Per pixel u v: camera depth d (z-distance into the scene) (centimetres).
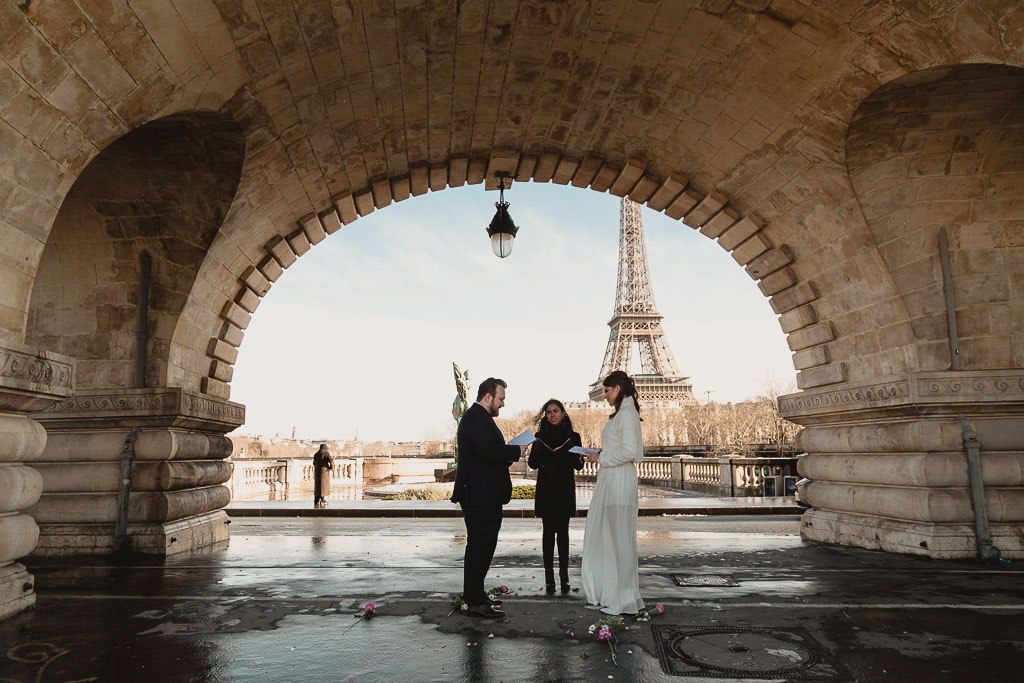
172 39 679
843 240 1082
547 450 790
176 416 1039
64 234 1059
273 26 770
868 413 1095
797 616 654
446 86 1030
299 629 615
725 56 927
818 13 799
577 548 1170
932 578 836
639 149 1200
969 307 996
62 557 1014
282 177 1070
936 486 984
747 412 8456
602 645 561
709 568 926
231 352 1245
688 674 491
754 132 1044
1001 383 970
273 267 1252
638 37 927
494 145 1213
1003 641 569
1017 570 882
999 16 675
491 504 665
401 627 621
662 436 10150
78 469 1040
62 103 618
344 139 1078
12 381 621
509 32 916
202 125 888
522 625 627
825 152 996
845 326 1159
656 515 1927
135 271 1073
